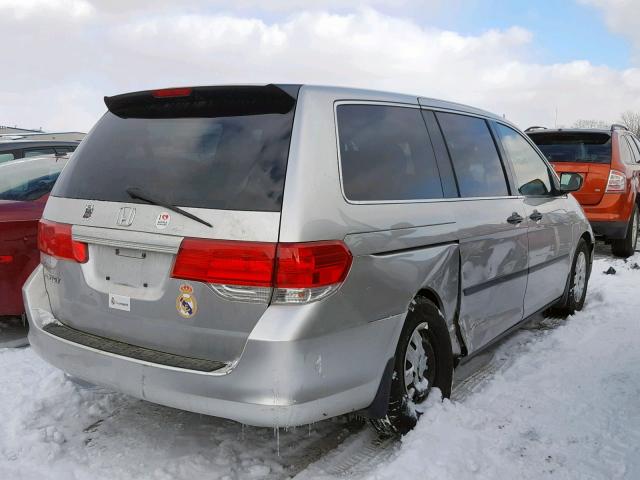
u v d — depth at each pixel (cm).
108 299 288
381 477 281
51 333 305
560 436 325
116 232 281
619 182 852
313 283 252
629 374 408
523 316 452
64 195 317
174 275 264
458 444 308
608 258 912
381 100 330
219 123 287
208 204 263
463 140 392
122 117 324
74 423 342
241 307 252
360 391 279
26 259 471
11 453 307
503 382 397
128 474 293
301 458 310
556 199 512
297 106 277
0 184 499
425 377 336
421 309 320
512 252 416
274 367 246
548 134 908
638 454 306
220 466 301
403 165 325
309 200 259
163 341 273
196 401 257
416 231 313
